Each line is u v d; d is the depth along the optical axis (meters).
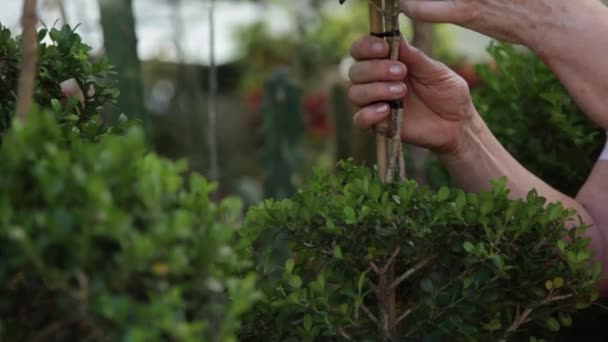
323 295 1.10
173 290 0.88
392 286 1.13
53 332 0.91
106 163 0.87
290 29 3.54
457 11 1.17
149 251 0.86
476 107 1.52
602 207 1.25
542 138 1.49
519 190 1.28
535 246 1.13
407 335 1.14
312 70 3.39
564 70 1.21
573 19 1.20
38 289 0.91
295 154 2.32
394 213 1.13
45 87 1.17
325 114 3.12
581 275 1.13
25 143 0.89
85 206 0.86
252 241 1.15
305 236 1.13
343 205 1.12
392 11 1.19
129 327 0.86
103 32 1.70
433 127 1.27
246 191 2.83
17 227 0.86
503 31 1.20
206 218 0.92
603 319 1.42
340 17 3.42
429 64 1.23
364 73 1.19
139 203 0.89
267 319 1.13
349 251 1.12
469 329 1.12
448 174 1.51
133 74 1.72
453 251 1.14
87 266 0.87
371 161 2.26
